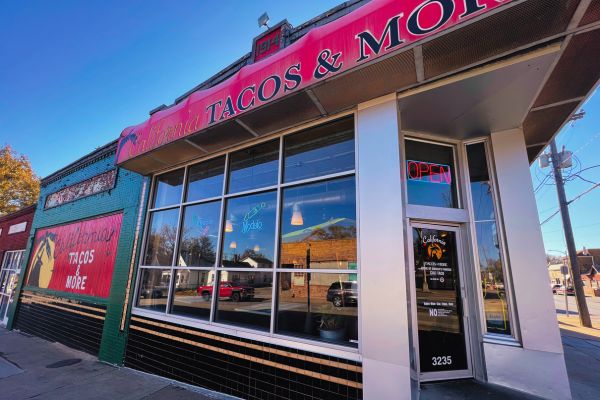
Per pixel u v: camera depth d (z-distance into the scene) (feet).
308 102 11.53
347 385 10.00
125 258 20.13
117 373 16.84
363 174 11.00
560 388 11.10
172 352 15.51
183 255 17.13
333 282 11.36
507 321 12.60
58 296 25.84
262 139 14.79
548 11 7.31
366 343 9.73
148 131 16.70
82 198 26.91
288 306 12.26
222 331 13.69
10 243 38.37
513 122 12.65
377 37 9.18
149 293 18.31
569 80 10.01
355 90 10.69
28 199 74.23
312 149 13.24
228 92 13.07
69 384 15.43
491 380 11.98
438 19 8.16
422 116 12.08
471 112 11.78
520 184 12.97
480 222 13.69
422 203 13.44
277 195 13.67
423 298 12.72
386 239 10.02
